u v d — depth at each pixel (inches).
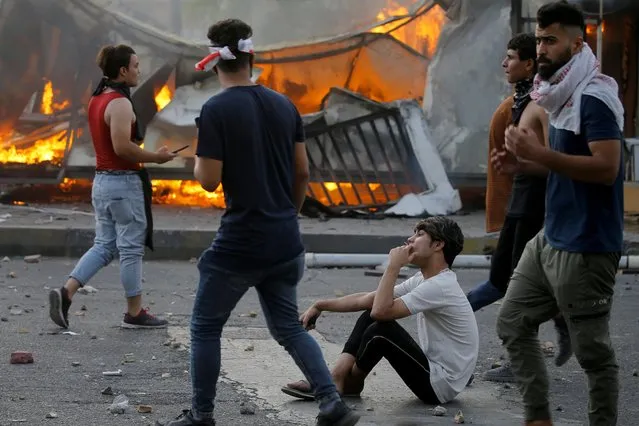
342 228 478.9
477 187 569.0
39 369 250.7
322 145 548.1
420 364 220.4
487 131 561.0
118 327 305.1
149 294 367.6
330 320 325.1
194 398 189.6
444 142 561.6
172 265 436.1
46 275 402.0
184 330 301.3
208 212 530.0
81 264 299.9
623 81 604.1
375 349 221.9
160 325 306.5
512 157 245.3
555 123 176.1
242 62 188.2
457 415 210.4
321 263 433.1
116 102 292.8
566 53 173.2
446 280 221.3
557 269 177.2
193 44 549.6
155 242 450.9
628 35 601.3
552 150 170.9
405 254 220.1
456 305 222.1
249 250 183.9
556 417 217.0
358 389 230.4
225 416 211.3
